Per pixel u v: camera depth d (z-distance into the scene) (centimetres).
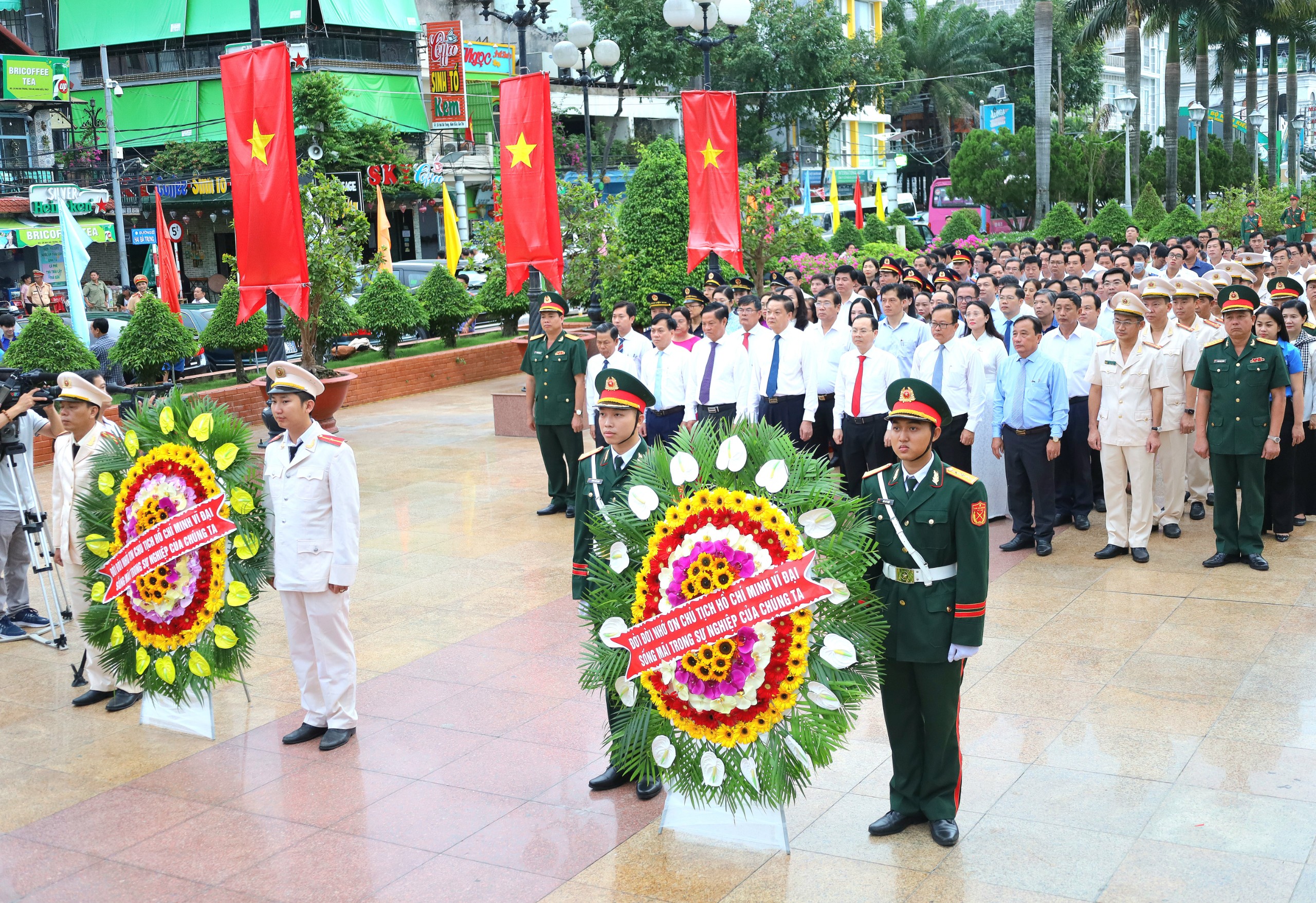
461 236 3578
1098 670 630
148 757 584
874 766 538
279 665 709
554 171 1223
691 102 1272
